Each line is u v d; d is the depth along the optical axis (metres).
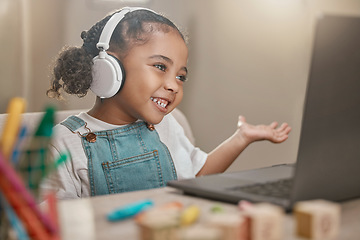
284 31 1.79
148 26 1.15
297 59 1.74
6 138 0.49
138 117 1.17
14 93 1.97
